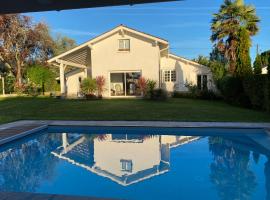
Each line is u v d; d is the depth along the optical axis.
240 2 23.56
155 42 22.08
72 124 11.90
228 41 24.25
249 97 16.47
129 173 6.87
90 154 8.67
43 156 8.58
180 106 17.11
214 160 7.79
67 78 26.98
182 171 6.95
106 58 22.83
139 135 11.21
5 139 9.30
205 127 10.80
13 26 38.16
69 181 6.34
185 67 26.14
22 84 34.22
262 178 6.37
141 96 22.42
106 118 13.27
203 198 5.32
